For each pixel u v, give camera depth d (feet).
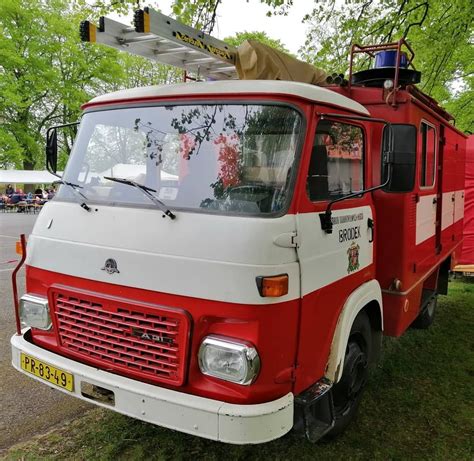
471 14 23.25
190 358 8.14
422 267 15.06
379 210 12.75
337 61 26.84
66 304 9.60
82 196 9.98
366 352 11.76
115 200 9.46
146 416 8.07
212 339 7.92
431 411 12.56
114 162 10.05
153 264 8.39
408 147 9.78
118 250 8.81
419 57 27.32
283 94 8.61
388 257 12.80
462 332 19.19
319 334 9.21
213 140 8.98
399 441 11.13
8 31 89.10
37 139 98.63
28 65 90.22
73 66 96.89
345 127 10.38
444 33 24.90
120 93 10.52
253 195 8.39
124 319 8.77
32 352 9.72
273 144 8.61
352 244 10.61
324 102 9.30
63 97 93.81
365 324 11.57
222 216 8.16
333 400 10.68
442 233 18.42
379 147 12.35
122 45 10.75
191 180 8.96
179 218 8.41
